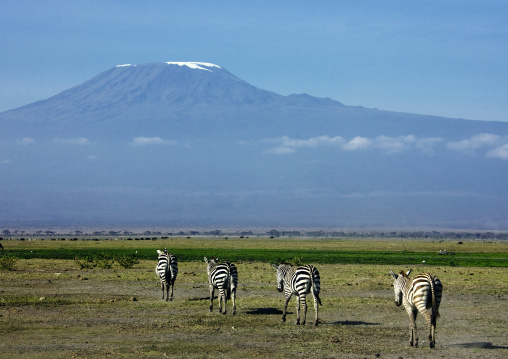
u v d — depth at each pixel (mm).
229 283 37750
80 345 28531
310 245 198000
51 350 27453
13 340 29594
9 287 52406
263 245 193000
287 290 35281
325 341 29641
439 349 27797
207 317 36594
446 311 40031
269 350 27547
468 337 31016
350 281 59938
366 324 34875
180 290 51469
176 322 34656
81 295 47000
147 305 41344
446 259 110875
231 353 26953
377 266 87188
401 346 28500
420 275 28062
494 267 87562
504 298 47250
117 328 32688
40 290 50469
